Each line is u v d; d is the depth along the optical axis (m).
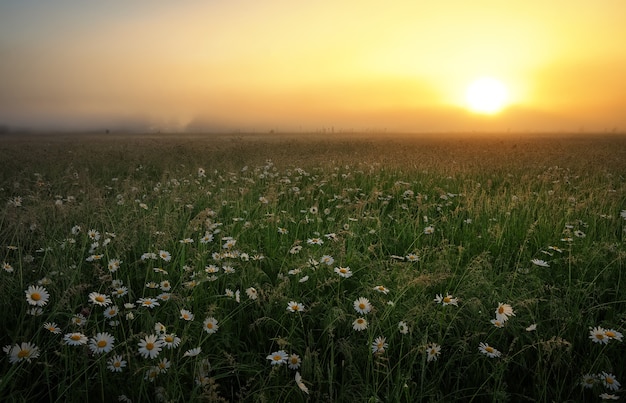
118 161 13.52
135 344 2.59
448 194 7.27
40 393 2.27
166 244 4.30
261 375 2.45
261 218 5.39
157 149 19.22
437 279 3.08
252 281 3.42
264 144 24.38
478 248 4.70
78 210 4.97
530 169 11.24
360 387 2.27
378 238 4.87
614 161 12.80
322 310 3.12
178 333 2.72
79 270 3.44
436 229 5.38
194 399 2.09
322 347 2.77
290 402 2.27
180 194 6.79
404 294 3.11
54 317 2.88
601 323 2.85
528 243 4.80
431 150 19.80
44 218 4.78
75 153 16.31
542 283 3.35
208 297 3.12
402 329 2.67
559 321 2.85
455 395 2.39
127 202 6.05
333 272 3.46
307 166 11.50
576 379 2.43
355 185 8.60
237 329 2.96
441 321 2.79
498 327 2.68
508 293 3.17
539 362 2.42
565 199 6.41
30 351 2.22
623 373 2.54
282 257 4.11
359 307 2.81
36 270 3.63
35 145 25.05
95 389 2.29
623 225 5.01
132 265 3.84
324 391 2.37
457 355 2.64
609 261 3.90
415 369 2.55
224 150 18.17
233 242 3.98
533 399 2.29
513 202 5.71
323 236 4.75
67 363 2.35
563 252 4.39
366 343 2.70
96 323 2.63
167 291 3.24
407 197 7.10
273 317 3.02
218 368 2.45
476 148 22.08
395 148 21.91
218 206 6.16
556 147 22.81
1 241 4.26
